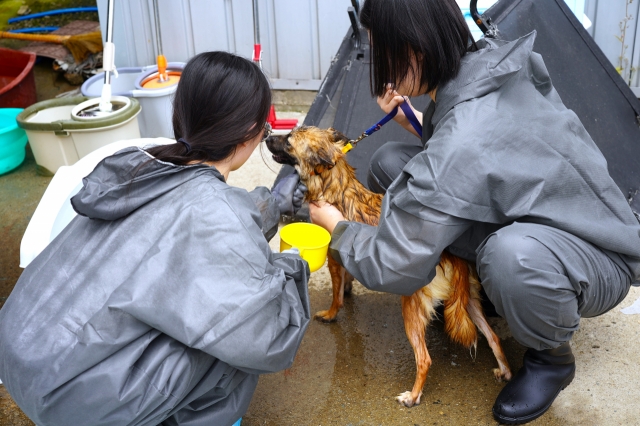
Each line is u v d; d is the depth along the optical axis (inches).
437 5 81.1
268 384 104.5
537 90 92.1
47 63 239.1
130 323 64.8
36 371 64.9
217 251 66.6
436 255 84.0
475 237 93.3
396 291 89.4
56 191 107.7
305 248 88.5
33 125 160.6
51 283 69.6
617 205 87.1
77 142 160.2
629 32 180.7
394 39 82.5
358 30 149.9
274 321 69.4
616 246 85.4
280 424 96.3
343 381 104.7
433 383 103.6
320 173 103.9
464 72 84.8
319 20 193.9
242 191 71.4
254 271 67.1
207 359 69.9
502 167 81.1
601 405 96.7
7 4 272.4
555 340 86.5
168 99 175.9
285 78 204.5
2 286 133.5
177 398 67.1
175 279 65.6
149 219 68.2
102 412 64.6
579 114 141.1
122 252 67.7
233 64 70.8
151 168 68.7
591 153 88.2
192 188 68.9
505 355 107.7
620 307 118.6
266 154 178.9
